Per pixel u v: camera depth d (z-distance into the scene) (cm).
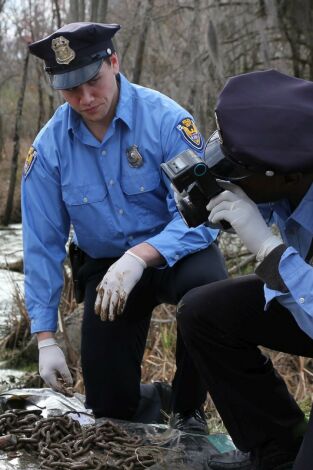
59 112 322
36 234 323
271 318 258
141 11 727
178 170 243
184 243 303
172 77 732
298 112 230
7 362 530
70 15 678
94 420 323
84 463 282
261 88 240
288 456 270
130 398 334
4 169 1227
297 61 748
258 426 270
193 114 699
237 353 264
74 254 340
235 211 236
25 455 291
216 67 695
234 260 601
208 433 332
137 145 311
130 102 311
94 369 330
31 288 322
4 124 1247
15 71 1181
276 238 234
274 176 235
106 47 300
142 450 297
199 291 266
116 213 316
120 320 325
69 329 519
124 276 292
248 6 725
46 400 335
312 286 225
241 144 229
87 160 315
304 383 456
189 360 319
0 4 1095
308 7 729
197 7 707
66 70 295
